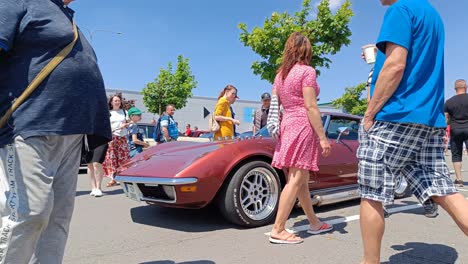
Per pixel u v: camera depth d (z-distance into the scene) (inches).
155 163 149.8
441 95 84.3
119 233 142.4
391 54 79.4
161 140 271.1
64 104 68.2
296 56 124.3
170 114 273.7
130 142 269.9
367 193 83.1
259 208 147.5
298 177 122.8
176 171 135.2
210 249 120.6
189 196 133.1
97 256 117.3
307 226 145.2
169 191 136.8
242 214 140.5
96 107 74.8
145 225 153.0
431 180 82.6
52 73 67.1
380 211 83.3
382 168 81.6
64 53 68.9
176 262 110.1
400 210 172.6
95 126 75.9
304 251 116.6
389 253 113.0
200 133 674.8
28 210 65.5
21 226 65.9
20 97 65.2
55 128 66.9
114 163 246.5
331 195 166.9
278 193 150.9
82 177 325.4
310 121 119.9
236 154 141.5
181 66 992.2
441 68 85.0
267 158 151.7
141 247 125.1
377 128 82.5
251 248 120.5
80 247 126.4
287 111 124.6
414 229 139.6
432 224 146.9
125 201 206.4
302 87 120.5
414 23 80.5
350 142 187.2
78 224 156.5
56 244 77.9
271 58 463.8
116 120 245.1
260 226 146.3
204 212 171.9
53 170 70.3
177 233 140.4
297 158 121.3
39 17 66.2
